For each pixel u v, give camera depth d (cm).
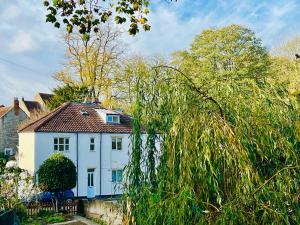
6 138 5266
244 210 543
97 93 4628
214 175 577
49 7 668
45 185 2498
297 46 4131
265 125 623
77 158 3238
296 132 636
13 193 1897
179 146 604
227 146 580
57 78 4656
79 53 4534
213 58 4219
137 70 755
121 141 3441
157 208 572
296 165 590
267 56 4275
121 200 682
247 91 682
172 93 675
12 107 5344
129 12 700
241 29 4275
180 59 4534
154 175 674
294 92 735
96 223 2109
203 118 614
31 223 2031
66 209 2381
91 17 700
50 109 4541
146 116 700
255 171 586
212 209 569
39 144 3112
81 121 3369
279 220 525
